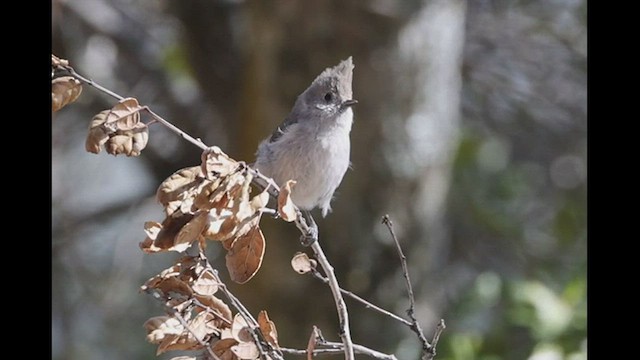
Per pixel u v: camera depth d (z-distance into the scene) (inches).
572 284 441.4
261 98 490.9
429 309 491.2
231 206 195.8
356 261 472.4
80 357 595.8
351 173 474.3
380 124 476.7
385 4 475.5
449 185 530.6
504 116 634.2
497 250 594.9
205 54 564.4
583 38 621.6
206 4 556.7
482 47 633.0
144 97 599.8
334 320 471.5
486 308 526.6
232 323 212.7
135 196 605.3
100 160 671.8
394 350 474.0
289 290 472.1
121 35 606.9
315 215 473.1
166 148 590.2
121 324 603.5
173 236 196.2
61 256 609.9
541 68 631.2
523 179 609.3
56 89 197.3
